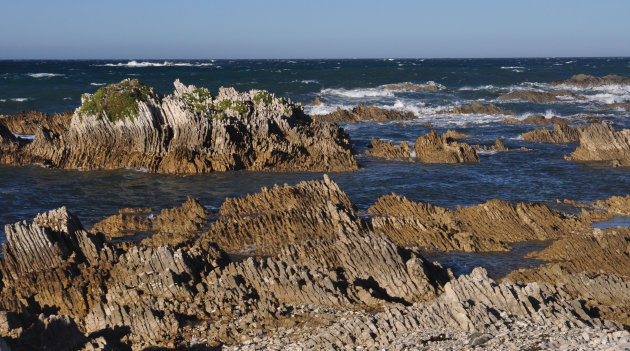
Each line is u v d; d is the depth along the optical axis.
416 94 82.56
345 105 70.62
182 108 36.34
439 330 13.91
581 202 28.05
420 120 59.06
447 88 95.00
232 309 16.09
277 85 92.31
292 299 16.66
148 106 36.44
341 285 17.34
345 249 18.86
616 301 16.47
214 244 19.83
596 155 39.00
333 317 15.51
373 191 30.52
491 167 36.88
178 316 15.69
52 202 28.62
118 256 18.92
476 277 15.89
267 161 36.00
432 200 28.95
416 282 17.59
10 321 13.62
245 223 22.81
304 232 22.55
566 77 116.12
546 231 23.45
